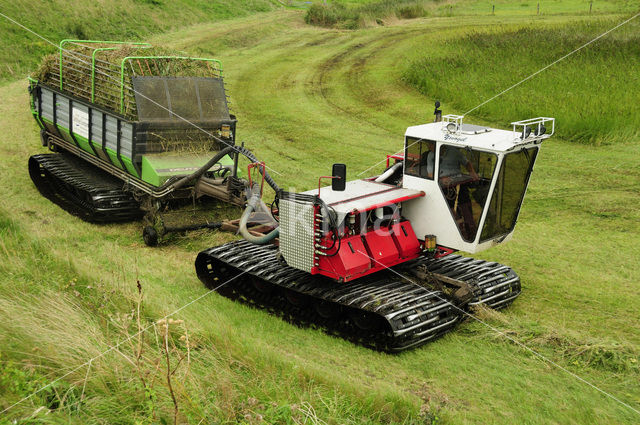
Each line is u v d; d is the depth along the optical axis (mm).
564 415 5707
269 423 4910
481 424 5488
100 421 4730
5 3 26297
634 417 5723
